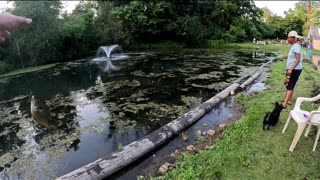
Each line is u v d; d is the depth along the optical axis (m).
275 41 22.34
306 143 3.96
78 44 19.42
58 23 17.50
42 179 3.95
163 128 4.90
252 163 3.53
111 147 4.89
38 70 14.05
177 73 11.42
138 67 13.62
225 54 17.69
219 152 3.82
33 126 6.06
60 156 4.61
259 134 4.35
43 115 1.96
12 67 14.71
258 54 16.94
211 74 10.84
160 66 13.59
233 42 25.81
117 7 25.75
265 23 27.16
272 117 4.43
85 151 4.77
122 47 22.94
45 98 8.43
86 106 7.34
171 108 6.79
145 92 8.50
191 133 4.99
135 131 5.52
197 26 25.45
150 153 4.33
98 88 9.41
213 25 27.56
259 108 5.62
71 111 6.97
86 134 5.48
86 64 15.65
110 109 6.95
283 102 5.43
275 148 3.86
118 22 23.22
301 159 3.55
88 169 3.68
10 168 4.31
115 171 3.81
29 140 5.32
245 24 26.69
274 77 8.74
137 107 7.00
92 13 23.62
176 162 3.82
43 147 4.98
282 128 4.50
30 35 15.34
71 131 5.64
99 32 21.78
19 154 4.76
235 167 3.47
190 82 9.60
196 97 7.68
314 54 10.41
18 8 14.80
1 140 5.39
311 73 8.58
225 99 6.91
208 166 3.50
